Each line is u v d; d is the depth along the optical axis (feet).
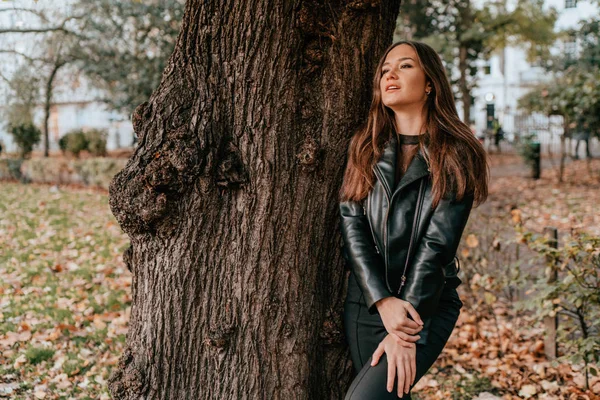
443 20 61.16
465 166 6.29
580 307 11.10
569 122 41.98
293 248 6.86
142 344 7.11
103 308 15.70
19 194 41.04
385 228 6.36
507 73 112.98
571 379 11.51
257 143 6.72
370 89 7.20
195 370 6.91
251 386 6.82
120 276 18.90
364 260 6.33
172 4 44.80
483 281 13.43
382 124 6.78
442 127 6.57
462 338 13.79
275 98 6.69
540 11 56.85
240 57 6.67
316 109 6.98
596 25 61.31
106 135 69.46
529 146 46.19
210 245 6.79
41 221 28.71
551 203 33.27
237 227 6.76
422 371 6.30
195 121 6.70
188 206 6.70
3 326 13.83
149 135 6.76
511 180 45.93
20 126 59.47
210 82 6.78
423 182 6.38
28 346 12.75
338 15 6.83
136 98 49.34
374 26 7.04
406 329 6.03
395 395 6.07
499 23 56.59
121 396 7.16
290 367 6.89
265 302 6.79
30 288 16.97
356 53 6.96
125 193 6.68
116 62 47.91
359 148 6.70
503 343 13.05
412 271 6.16
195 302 6.84
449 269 6.55
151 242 6.92
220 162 6.68
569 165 53.83
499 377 11.81
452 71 62.08
